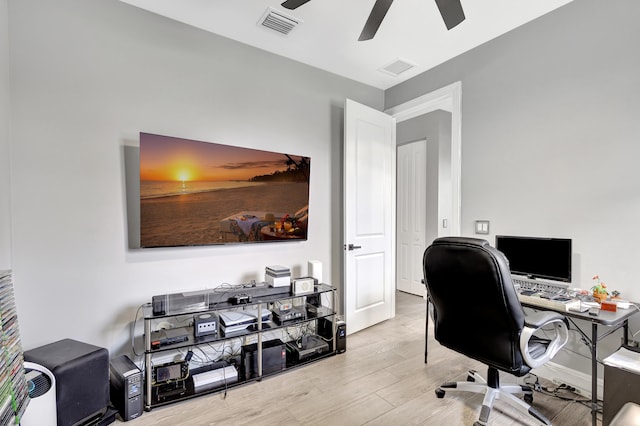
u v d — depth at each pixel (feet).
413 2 7.22
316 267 9.43
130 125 7.36
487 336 5.63
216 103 8.52
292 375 7.76
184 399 6.64
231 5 7.40
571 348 7.26
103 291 7.07
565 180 7.35
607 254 6.73
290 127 9.86
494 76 8.70
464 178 9.39
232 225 8.50
